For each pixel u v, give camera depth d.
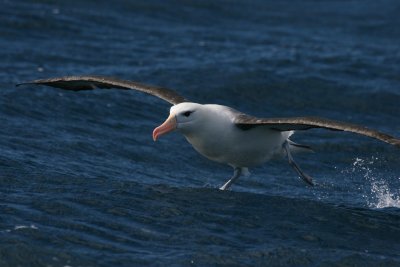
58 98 18.27
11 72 20.09
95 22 26.45
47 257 9.53
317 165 16.17
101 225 10.61
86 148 15.62
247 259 9.88
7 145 14.75
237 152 12.12
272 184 14.86
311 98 20.59
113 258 9.66
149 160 15.71
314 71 22.34
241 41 26.23
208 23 29.11
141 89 12.58
